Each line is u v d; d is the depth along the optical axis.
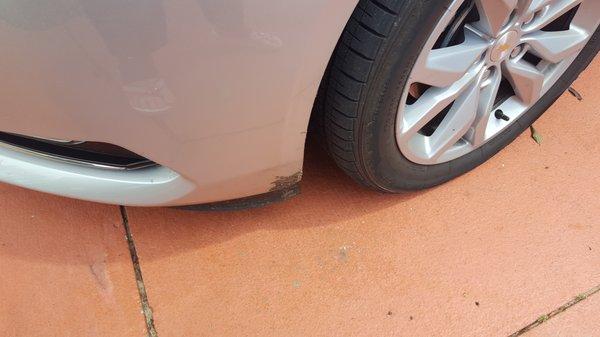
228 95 1.27
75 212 1.93
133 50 1.13
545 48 1.85
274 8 1.15
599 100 2.38
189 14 1.10
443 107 1.70
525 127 2.13
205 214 1.95
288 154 1.53
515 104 2.03
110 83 1.18
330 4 1.19
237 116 1.33
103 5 1.05
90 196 1.56
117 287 1.78
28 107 1.25
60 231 1.89
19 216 1.91
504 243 1.94
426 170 1.87
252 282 1.81
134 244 1.87
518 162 2.16
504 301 1.81
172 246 1.87
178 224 1.92
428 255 1.90
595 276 1.88
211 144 1.39
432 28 1.38
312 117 1.62
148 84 1.19
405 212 1.99
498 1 1.50
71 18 1.06
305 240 1.91
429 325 1.76
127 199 1.55
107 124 1.28
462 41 1.64
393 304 1.79
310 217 1.96
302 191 2.01
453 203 2.03
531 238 1.96
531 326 1.77
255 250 1.88
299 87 1.33
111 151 1.51
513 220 2.00
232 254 1.86
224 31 1.15
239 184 1.57
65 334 1.69
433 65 1.52
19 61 1.14
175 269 1.83
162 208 1.95
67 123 1.28
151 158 1.39
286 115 1.39
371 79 1.40
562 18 1.92
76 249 1.85
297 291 1.80
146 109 1.25
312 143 2.08
